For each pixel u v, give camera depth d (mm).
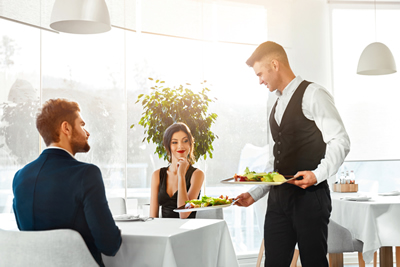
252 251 5238
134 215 2650
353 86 5453
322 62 5457
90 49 4734
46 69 4441
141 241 2025
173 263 1957
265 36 5398
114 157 4848
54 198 1809
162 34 5125
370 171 5535
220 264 2547
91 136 4719
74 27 3154
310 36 5438
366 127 5441
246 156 5316
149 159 5059
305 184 2180
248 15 5375
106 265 2094
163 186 3312
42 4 4379
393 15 5574
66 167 1851
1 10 4051
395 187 5547
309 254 2264
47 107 1950
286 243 2412
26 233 1683
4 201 4027
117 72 4895
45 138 1949
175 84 5168
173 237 2012
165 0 5141
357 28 5512
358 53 5496
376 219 3754
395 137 5477
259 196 2625
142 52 5035
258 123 5383
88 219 1811
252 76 5391
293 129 2363
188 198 3193
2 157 4031
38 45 4344
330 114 2244
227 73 5305
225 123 5242
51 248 1674
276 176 2314
